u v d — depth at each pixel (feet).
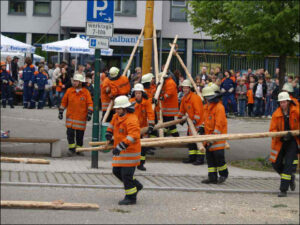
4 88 76.23
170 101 45.60
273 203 30.07
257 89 78.69
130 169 27.53
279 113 32.99
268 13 42.88
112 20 38.78
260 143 54.54
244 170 41.78
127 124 27.45
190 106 42.19
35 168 36.06
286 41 43.88
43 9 113.09
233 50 48.62
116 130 27.99
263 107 80.07
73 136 45.11
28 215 24.20
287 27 43.24
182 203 28.73
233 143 54.19
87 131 58.44
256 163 44.80
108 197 29.17
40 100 77.46
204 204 28.73
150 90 43.91
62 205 15.07
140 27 107.55
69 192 29.66
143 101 36.86
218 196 31.30
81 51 77.77
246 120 73.72
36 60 101.71
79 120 45.06
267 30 43.27
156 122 43.62
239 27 46.29
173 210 26.78
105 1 38.65
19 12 113.19
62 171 35.58
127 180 27.55
